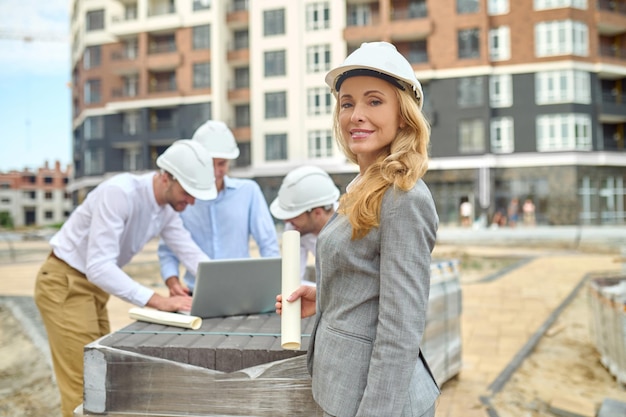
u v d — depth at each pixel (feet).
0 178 162.20
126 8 106.52
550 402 12.48
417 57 90.84
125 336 6.36
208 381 5.84
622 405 11.69
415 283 4.25
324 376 4.60
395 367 4.18
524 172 86.74
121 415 5.96
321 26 91.30
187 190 8.19
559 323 20.45
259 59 93.40
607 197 87.35
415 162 4.41
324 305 4.87
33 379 14.40
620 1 91.56
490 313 22.33
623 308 13.35
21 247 67.26
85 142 107.76
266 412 5.77
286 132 92.27
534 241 62.13
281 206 9.04
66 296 8.84
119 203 8.29
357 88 4.73
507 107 87.61
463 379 14.05
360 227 4.39
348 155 5.25
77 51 122.93
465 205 83.46
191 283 10.19
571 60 85.30
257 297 7.36
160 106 101.45
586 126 86.38
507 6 87.86
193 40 99.19
